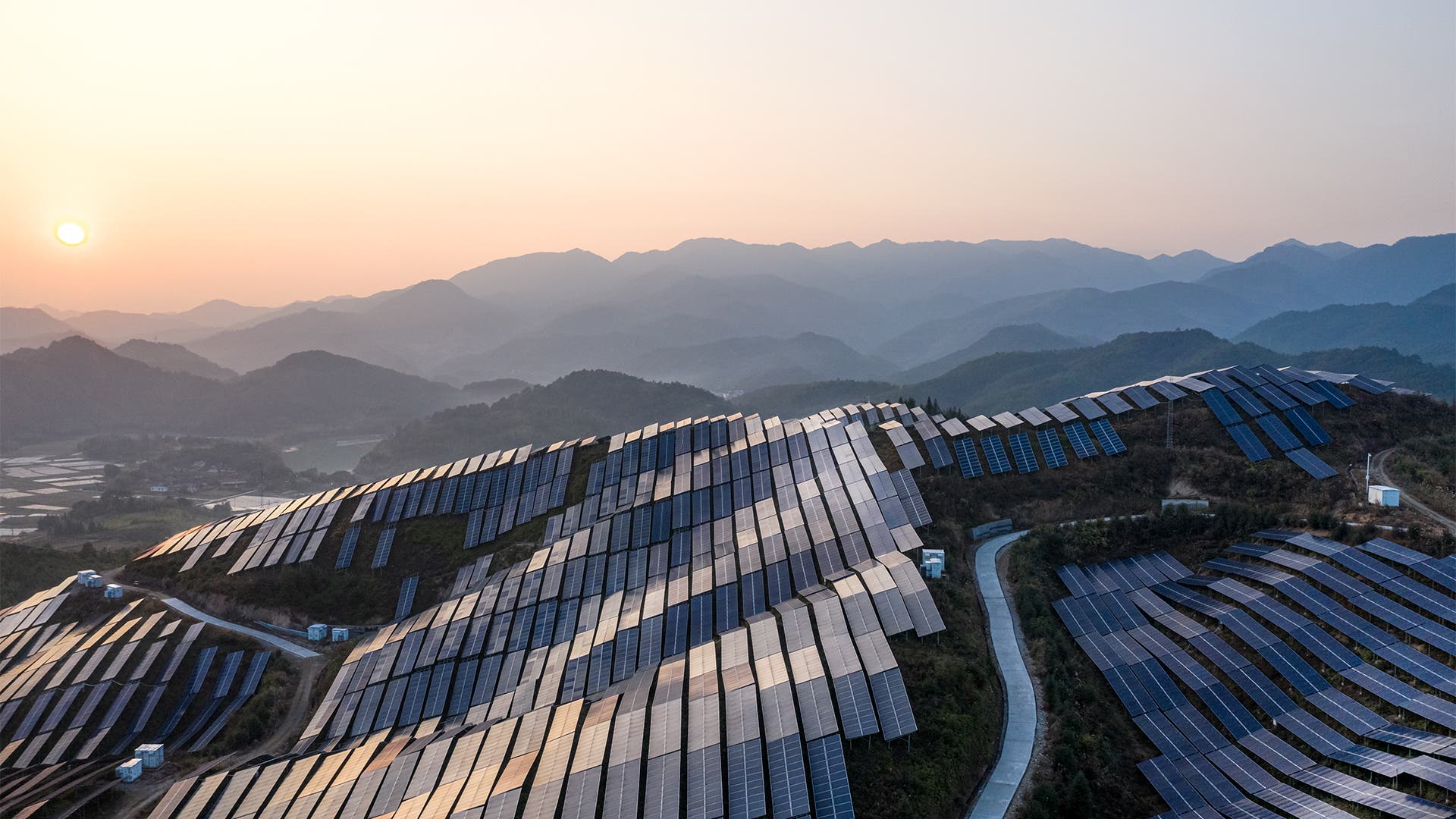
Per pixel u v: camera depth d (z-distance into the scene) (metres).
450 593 143.62
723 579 112.31
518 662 114.44
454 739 91.50
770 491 134.50
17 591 195.38
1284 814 62.19
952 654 82.94
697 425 167.12
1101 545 108.12
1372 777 64.00
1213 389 133.00
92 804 98.31
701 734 73.44
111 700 122.31
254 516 179.38
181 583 159.12
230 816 88.69
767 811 63.62
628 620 111.25
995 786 69.25
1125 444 128.00
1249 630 84.19
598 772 72.19
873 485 121.56
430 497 166.75
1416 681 72.56
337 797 86.12
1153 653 86.12
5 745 118.38
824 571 105.56
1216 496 115.88
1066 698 79.31
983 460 129.75
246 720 116.50
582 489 158.12
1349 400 128.88
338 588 149.50
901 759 68.50
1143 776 71.06
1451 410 130.25
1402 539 92.50
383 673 119.94
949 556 106.56
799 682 77.12
